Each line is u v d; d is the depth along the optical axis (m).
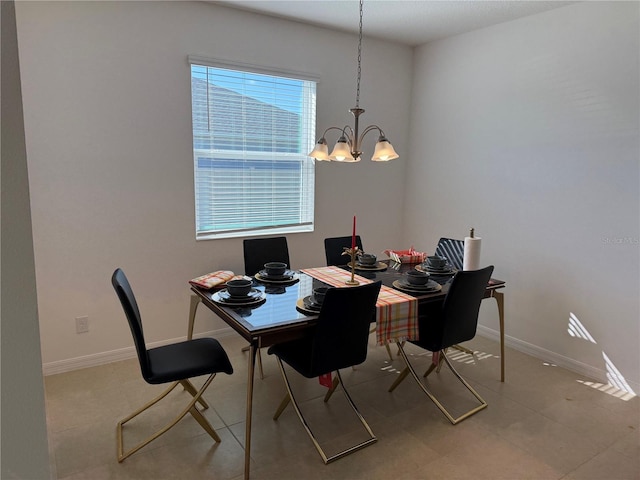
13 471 0.63
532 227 3.31
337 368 2.17
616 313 2.86
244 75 3.38
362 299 2.07
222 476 1.99
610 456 2.17
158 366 2.06
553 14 3.05
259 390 2.78
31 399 0.63
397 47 4.09
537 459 2.14
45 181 2.71
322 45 3.65
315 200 3.87
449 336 2.50
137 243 3.08
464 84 3.73
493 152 3.54
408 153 4.36
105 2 2.75
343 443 2.25
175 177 3.15
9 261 0.58
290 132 3.70
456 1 2.96
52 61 2.64
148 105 2.98
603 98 2.82
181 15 3.01
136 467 2.03
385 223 4.36
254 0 3.02
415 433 2.35
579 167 2.98
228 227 3.54
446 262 3.08
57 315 2.87
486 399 2.71
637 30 2.63
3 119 0.55
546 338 3.28
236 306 2.19
